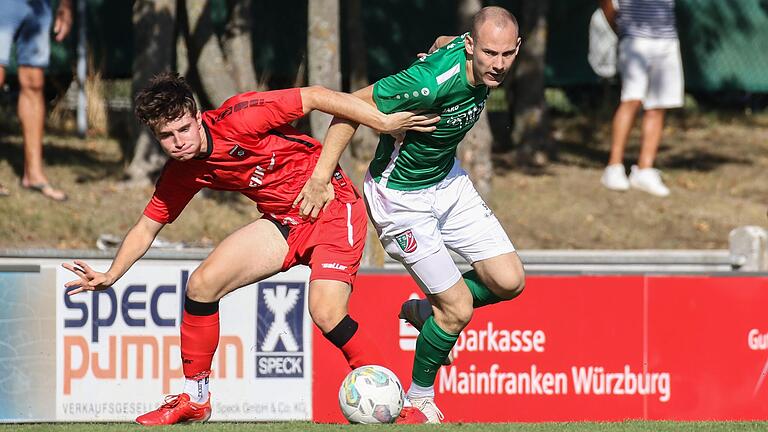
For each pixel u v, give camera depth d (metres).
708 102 70.75
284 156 18.95
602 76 63.44
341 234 19.38
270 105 18.48
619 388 28.67
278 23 61.72
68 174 46.69
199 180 19.20
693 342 29.12
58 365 26.12
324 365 27.17
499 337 28.05
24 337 25.88
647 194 51.66
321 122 34.47
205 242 41.81
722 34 67.56
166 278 26.59
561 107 67.44
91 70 57.16
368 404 19.23
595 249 45.41
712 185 54.75
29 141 43.31
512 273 21.09
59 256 28.53
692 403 29.11
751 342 29.53
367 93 19.30
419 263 20.86
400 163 20.41
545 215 48.00
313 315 19.28
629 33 50.75
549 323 28.31
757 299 29.59
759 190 54.50
